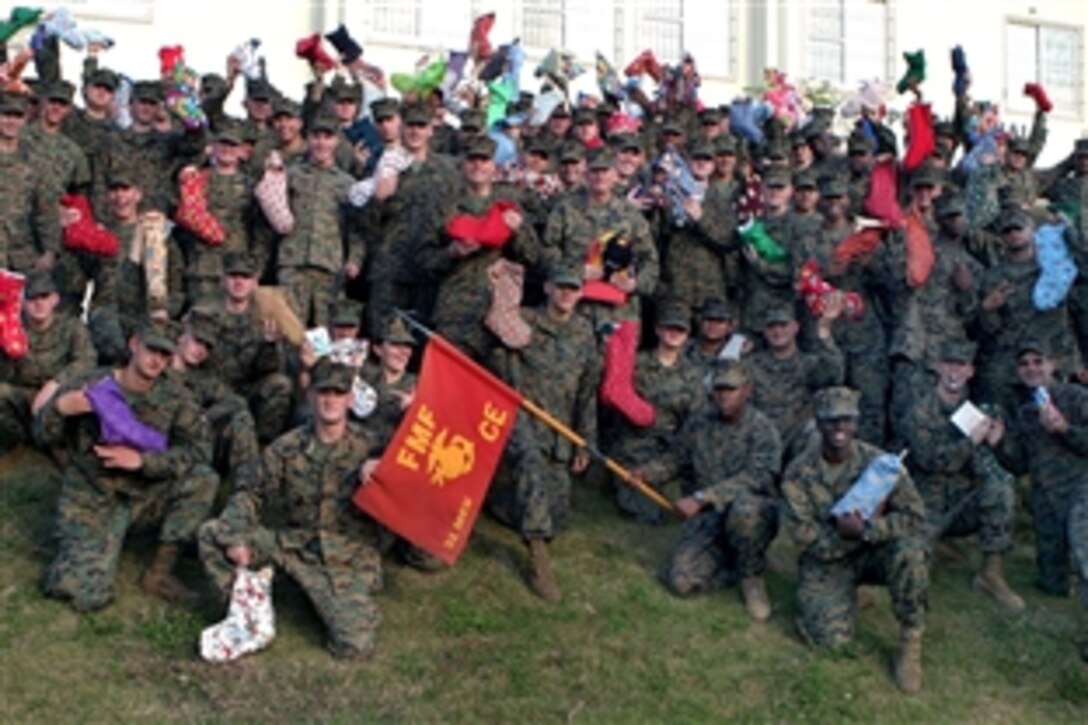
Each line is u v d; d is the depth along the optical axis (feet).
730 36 63.87
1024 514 30.48
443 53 42.86
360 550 22.40
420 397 22.65
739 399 25.76
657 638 22.90
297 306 28.76
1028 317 30.17
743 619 23.86
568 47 60.23
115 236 29.40
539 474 24.09
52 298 26.11
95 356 26.78
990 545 25.48
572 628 22.89
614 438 28.32
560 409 26.14
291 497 22.22
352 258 29.37
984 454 26.02
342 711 19.71
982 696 22.31
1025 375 26.37
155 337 22.36
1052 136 69.82
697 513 25.38
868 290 31.48
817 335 29.76
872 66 65.92
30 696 19.35
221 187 29.37
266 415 26.04
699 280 32.09
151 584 22.20
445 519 22.56
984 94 68.23
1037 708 22.20
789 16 63.72
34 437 23.75
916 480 26.61
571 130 37.01
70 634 20.90
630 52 61.52
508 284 26.08
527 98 38.65
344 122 34.17
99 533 22.20
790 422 28.66
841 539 23.17
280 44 54.70
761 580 24.36
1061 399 25.95
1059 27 70.03
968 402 25.90
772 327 28.99
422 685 20.71
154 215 28.27
